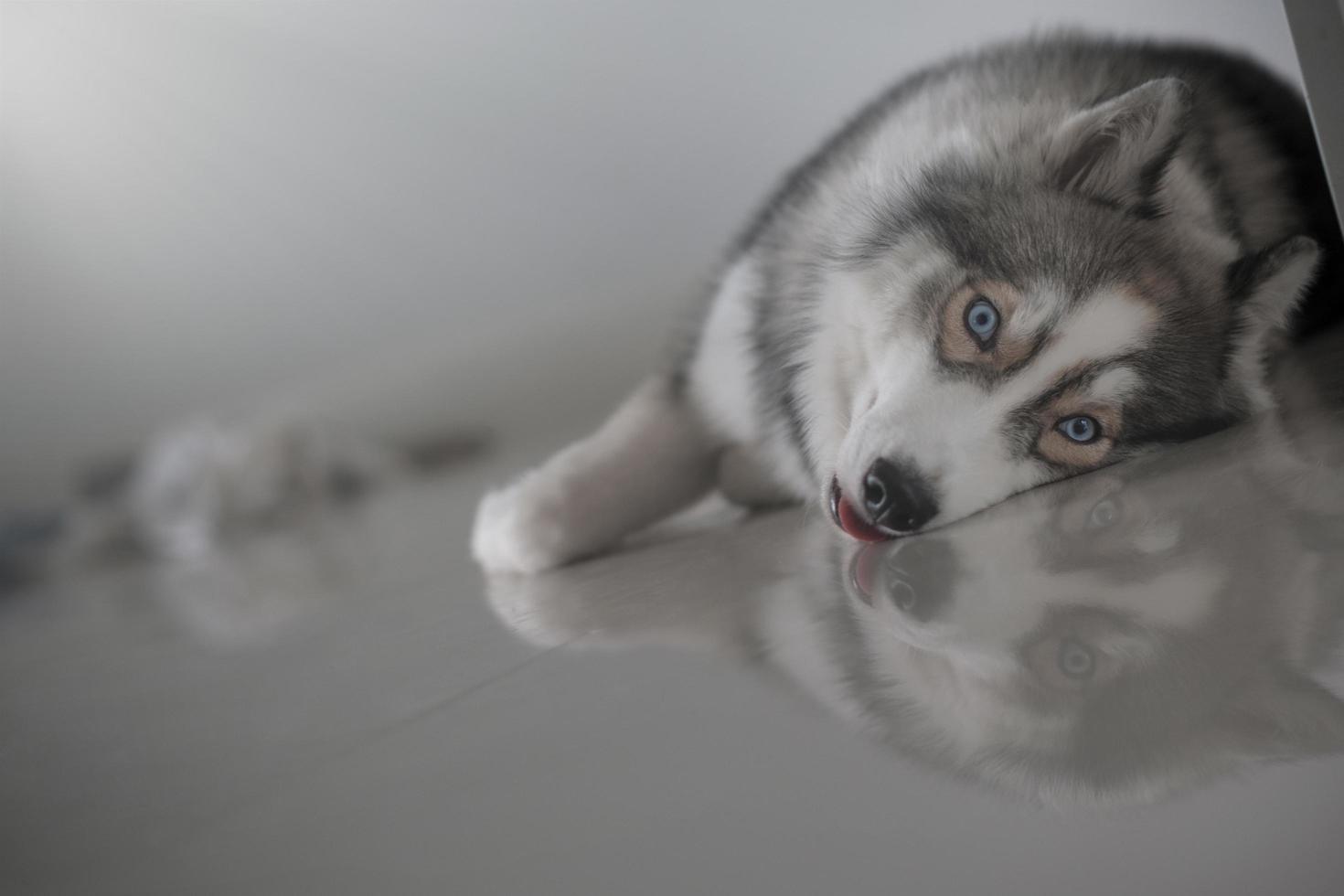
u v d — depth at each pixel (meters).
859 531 1.49
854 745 0.64
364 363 5.09
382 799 0.74
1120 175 1.59
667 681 0.87
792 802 0.58
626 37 3.71
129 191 4.63
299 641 1.66
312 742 0.97
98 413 5.24
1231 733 0.55
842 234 1.83
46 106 4.39
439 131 4.26
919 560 1.19
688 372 2.09
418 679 1.13
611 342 4.66
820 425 1.85
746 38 3.55
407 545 2.77
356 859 0.63
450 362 4.96
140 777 1.02
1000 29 3.02
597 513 1.87
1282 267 1.59
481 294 4.78
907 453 1.46
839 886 0.47
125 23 4.19
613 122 4.00
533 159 4.23
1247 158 1.94
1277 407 1.62
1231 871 0.42
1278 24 2.37
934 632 0.86
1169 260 1.59
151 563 4.32
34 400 5.15
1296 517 0.96
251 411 5.14
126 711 1.42
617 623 1.18
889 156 1.86
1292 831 0.45
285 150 4.46
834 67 3.46
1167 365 1.56
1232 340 1.61
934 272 1.63
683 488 2.04
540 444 4.68
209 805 0.85
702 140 3.88
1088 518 1.19
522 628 1.27
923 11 3.18
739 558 1.49
